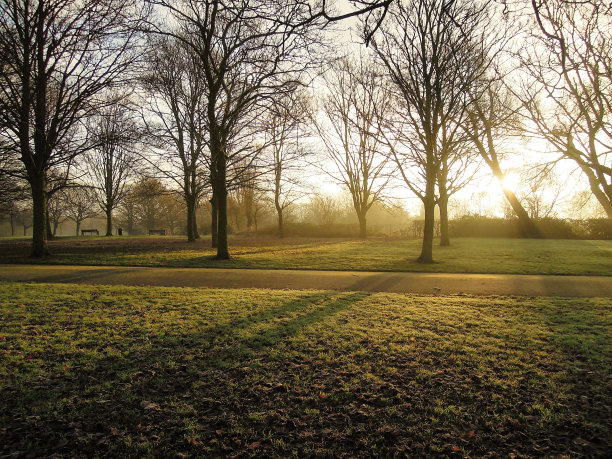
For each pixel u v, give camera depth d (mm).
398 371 5055
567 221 33688
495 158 27297
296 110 15453
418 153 16578
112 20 14906
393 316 7668
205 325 7031
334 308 8336
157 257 18125
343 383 4719
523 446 3553
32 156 17797
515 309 8266
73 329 6801
